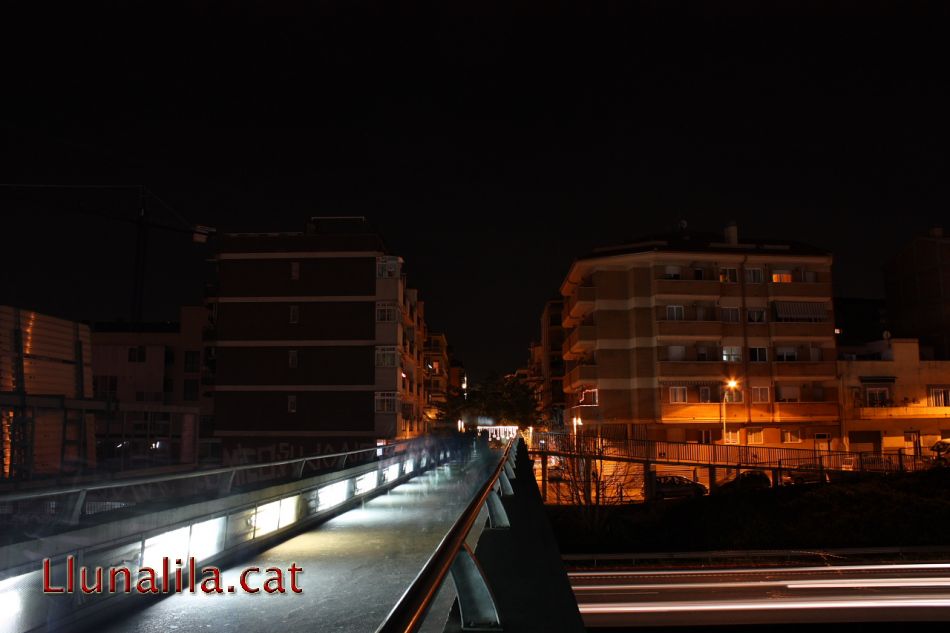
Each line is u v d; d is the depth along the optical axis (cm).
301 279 5075
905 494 3469
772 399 5366
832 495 3519
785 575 2688
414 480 2280
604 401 5378
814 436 5422
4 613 500
